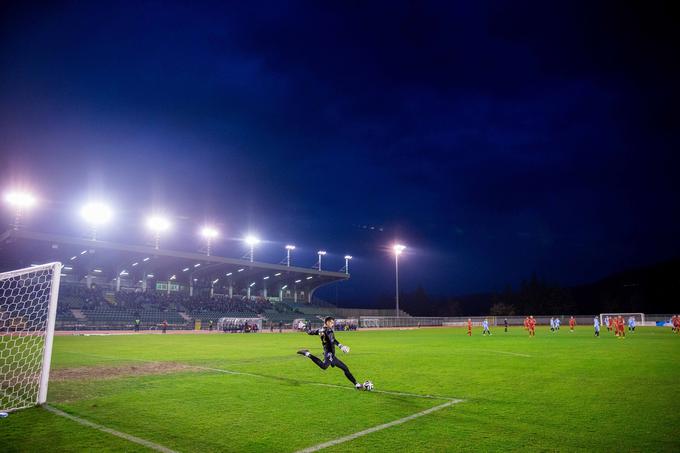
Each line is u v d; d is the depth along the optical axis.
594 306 111.38
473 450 5.62
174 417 7.34
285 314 72.38
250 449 5.73
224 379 11.41
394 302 128.12
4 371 12.88
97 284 61.72
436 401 8.58
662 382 10.75
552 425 6.79
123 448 5.77
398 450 5.64
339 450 5.66
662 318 67.31
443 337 36.53
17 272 8.54
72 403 8.41
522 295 106.06
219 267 66.88
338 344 9.91
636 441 5.97
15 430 6.59
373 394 9.32
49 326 8.67
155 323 54.22
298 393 9.45
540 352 19.61
